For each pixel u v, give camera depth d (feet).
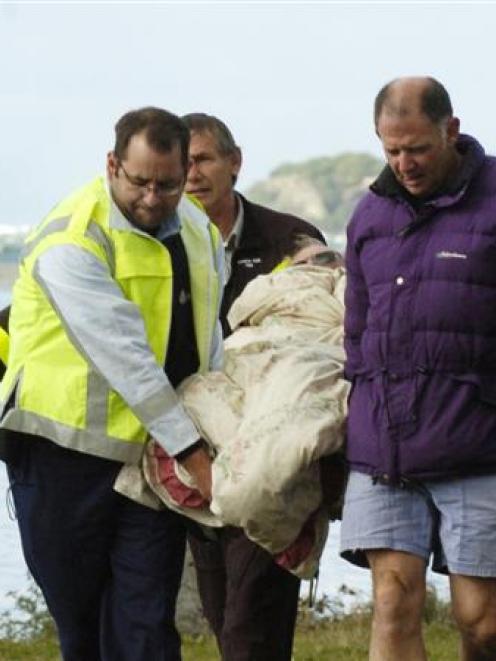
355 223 33.96
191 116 40.60
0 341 38.63
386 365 33.19
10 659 48.73
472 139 33.55
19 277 35.06
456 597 33.68
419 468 33.01
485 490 33.06
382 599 33.30
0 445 34.58
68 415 33.96
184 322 34.94
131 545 34.68
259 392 34.40
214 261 35.70
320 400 33.88
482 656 34.06
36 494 34.53
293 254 40.37
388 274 33.22
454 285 32.73
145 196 33.53
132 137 33.40
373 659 33.40
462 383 32.83
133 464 34.35
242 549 35.22
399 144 32.58
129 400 33.40
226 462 33.35
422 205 33.14
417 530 33.42
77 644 35.63
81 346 33.60
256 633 35.47
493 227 32.76
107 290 33.86
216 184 40.27
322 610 53.47
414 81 32.94
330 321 36.65
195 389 34.73
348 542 33.65
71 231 34.09
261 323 37.04
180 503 34.12
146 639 34.60
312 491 33.76
